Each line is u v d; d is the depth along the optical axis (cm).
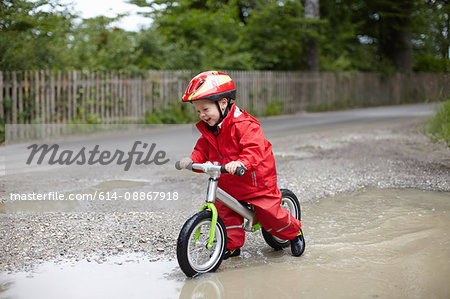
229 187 356
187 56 1611
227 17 1933
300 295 300
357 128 1279
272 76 1827
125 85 1252
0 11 1000
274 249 394
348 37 2359
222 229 346
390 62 2752
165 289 311
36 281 321
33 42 1087
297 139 1057
